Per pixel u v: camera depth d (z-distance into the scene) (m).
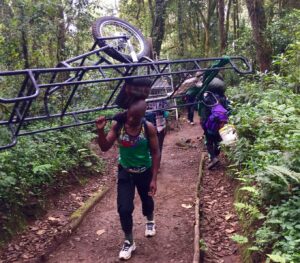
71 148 7.32
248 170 5.18
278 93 6.66
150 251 4.48
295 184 4.07
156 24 17.52
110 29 6.72
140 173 4.28
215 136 6.76
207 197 5.83
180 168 7.52
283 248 3.37
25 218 5.16
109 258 4.38
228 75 15.08
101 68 3.78
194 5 22.73
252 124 5.91
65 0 10.27
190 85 5.29
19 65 9.10
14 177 5.36
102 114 9.57
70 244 4.72
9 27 9.10
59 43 10.11
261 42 10.96
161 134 6.47
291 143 4.42
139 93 4.12
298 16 11.55
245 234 4.32
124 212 4.23
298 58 7.96
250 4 10.92
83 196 6.22
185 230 4.91
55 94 8.62
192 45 25.38
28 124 7.32
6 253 4.48
